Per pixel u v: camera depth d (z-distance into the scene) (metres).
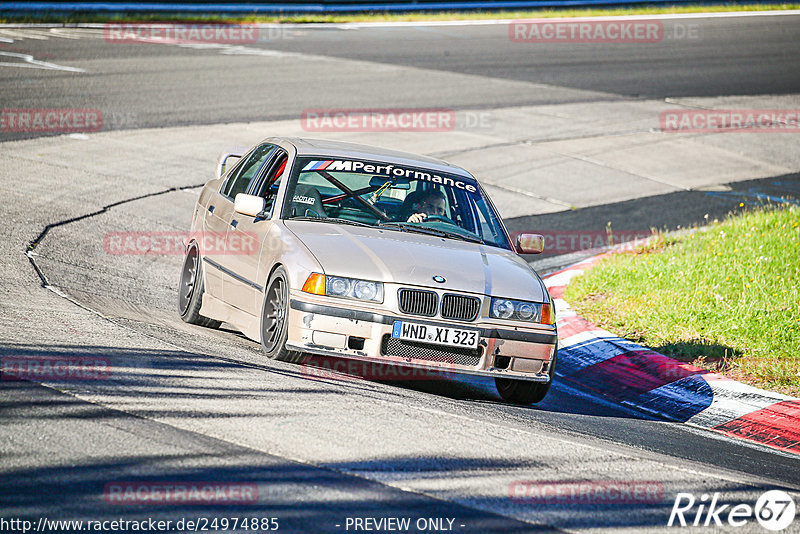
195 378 21.27
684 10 151.62
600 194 60.88
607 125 79.56
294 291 24.19
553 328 25.50
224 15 122.06
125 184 50.47
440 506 15.61
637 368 31.61
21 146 54.84
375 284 24.03
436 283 24.25
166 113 67.50
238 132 64.38
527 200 57.84
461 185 29.81
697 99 92.75
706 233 48.72
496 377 24.62
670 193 62.44
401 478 16.67
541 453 19.59
